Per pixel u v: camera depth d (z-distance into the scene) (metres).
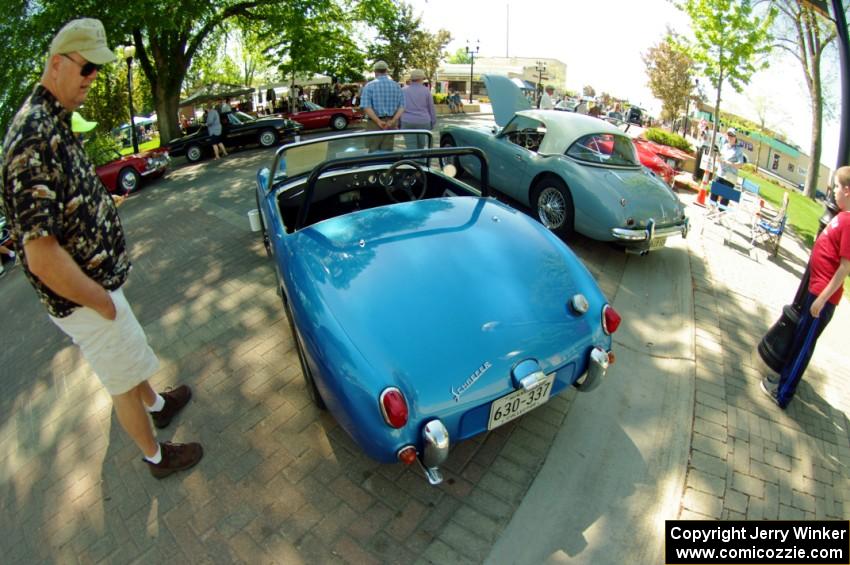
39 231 1.76
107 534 2.31
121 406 2.30
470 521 2.22
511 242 2.63
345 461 2.58
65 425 3.16
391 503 2.32
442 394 1.96
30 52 12.66
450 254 2.48
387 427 1.92
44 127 1.78
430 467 1.97
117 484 2.59
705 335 3.78
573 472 2.46
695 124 26.14
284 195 3.62
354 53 22.38
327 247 2.59
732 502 2.35
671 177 8.48
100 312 2.01
